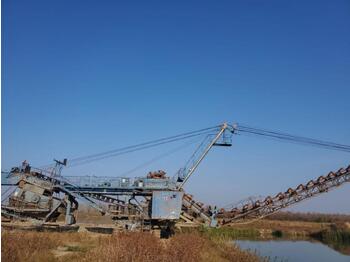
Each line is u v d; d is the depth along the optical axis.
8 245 22.84
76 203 47.28
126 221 45.66
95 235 40.03
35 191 45.41
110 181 46.44
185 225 46.88
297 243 81.44
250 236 96.88
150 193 46.41
